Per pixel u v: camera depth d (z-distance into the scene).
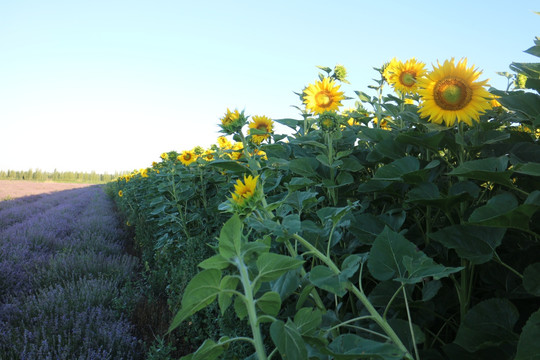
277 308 1.17
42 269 5.16
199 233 5.25
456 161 2.35
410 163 2.01
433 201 1.82
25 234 7.60
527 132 2.28
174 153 6.02
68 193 24.36
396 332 1.62
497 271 1.81
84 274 5.15
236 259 1.12
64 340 3.19
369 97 3.34
